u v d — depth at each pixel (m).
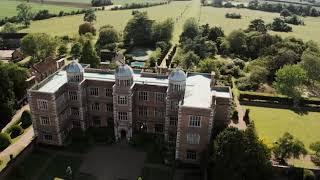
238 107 127.06
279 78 129.88
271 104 130.88
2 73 111.81
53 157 94.50
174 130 98.75
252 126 87.75
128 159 94.19
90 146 99.25
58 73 108.62
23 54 173.12
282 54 151.62
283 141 92.12
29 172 88.00
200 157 90.38
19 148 96.75
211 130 89.00
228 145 77.12
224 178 76.88
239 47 188.38
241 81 146.38
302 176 86.44
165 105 100.75
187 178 87.50
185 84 95.56
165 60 175.00
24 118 108.88
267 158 81.69
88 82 102.06
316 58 142.00
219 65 162.75
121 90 95.38
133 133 104.50
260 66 150.62
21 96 123.06
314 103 129.62
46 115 95.38
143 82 100.75
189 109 86.06
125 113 98.31
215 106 94.38
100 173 88.75
